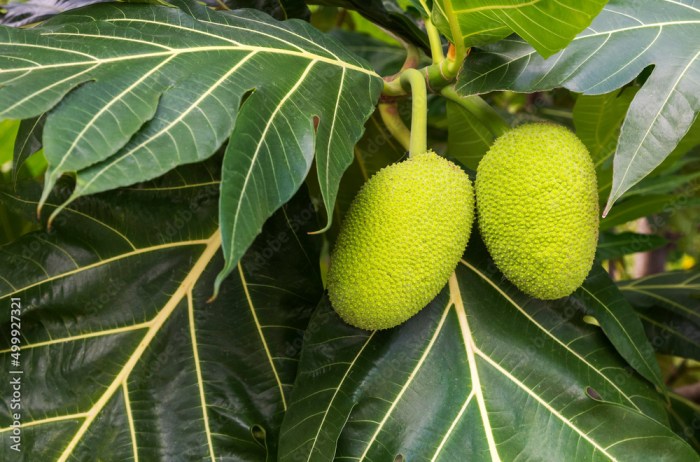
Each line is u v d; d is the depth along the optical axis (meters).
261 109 0.75
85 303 0.87
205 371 0.88
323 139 0.78
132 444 0.85
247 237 0.67
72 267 0.87
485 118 0.92
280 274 0.91
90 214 0.88
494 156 0.85
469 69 0.89
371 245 0.81
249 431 0.87
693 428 1.13
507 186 0.83
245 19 0.88
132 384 0.86
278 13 1.05
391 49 1.35
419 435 0.86
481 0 0.81
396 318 0.84
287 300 0.91
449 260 0.84
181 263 0.90
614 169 0.82
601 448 0.86
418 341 0.89
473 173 0.94
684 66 0.86
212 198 0.91
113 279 0.88
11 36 0.75
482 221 0.86
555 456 0.86
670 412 1.14
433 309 0.91
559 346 0.91
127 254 0.88
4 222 1.05
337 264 0.83
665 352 1.13
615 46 0.88
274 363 0.90
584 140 1.14
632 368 0.91
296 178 0.73
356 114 0.83
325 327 0.88
